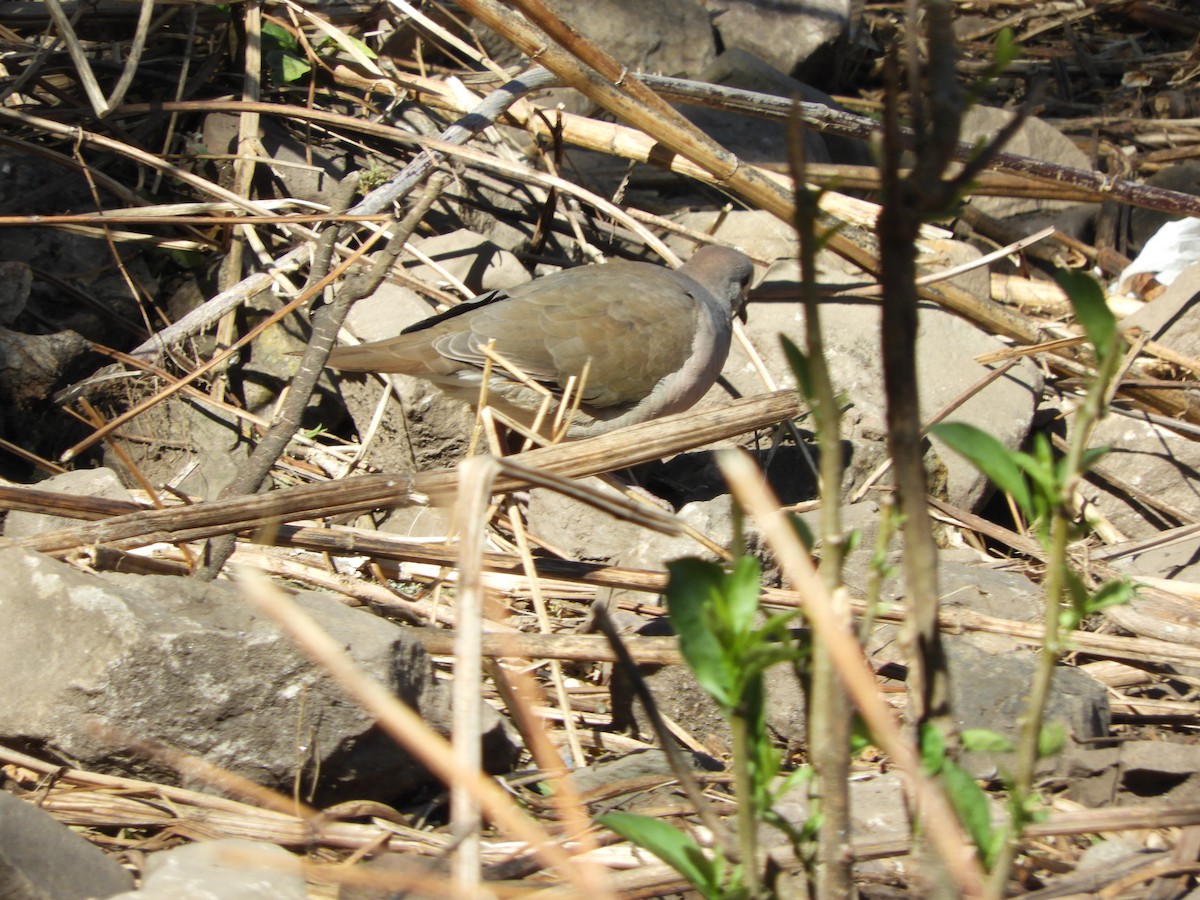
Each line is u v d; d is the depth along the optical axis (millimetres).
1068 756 6828
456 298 11453
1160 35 21062
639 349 10109
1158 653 7699
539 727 6207
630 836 4320
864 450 10867
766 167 13016
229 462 10727
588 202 11586
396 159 12922
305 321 11430
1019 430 11172
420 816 6523
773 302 11891
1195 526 10227
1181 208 12266
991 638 7969
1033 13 21281
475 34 14828
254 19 12688
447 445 10531
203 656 6113
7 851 5035
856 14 18625
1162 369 12016
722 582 4000
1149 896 5340
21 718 6164
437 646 7211
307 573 8078
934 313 11805
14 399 10461
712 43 15953
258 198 12516
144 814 6066
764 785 4293
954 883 4270
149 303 12008
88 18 13680
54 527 8164
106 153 12617
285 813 6250
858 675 3748
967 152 12180
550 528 9719
